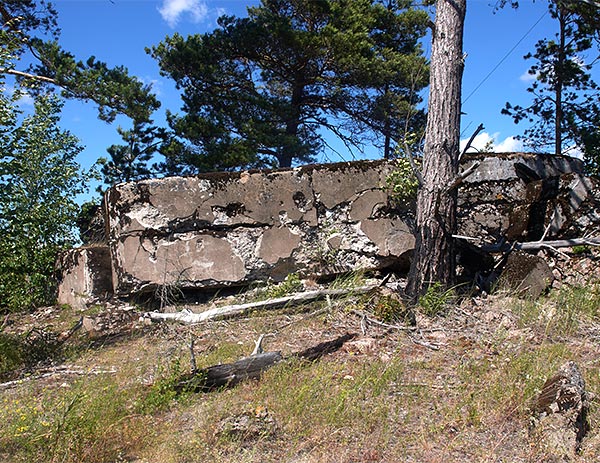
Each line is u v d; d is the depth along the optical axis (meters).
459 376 4.35
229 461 3.37
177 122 15.68
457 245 7.11
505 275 6.61
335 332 5.71
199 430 3.74
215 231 7.46
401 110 16.16
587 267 6.62
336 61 15.55
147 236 7.38
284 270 7.50
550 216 7.10
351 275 7.41
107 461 3.47
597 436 3.45
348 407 3.92
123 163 17.53
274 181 7.50
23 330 7.57
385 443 3.48
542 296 6.32
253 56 16.00
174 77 15.86
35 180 9.90
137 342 6.23
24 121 9.10
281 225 7.49
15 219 9.19
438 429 3.61
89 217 10.88
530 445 3.37
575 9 10.46
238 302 7.14
